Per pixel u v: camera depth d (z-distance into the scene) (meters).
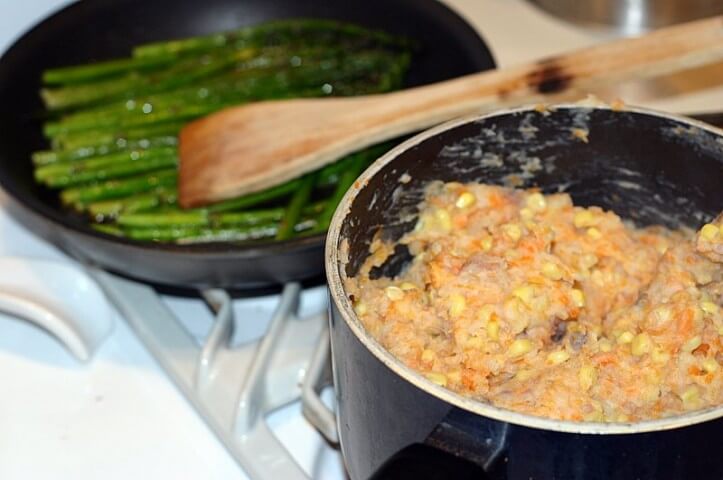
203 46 0.76
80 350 0.56
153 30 0.76
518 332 0.43
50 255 0.62
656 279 0.46
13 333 0.58
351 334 0.38
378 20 0.74
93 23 0.74
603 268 0.47
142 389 0.55
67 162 0.69
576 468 0.36
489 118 0.46
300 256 0.53
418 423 0.37
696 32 0.52
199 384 0.53
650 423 0.35
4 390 0.55
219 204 0.64
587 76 0.53
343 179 0.64
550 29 0.76
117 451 0.52
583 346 0.44
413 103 0.56
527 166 0.49
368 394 0.39
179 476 0.51
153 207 0.67
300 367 0.54
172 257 0.53
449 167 0.48
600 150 0.48
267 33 0.76
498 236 0.46
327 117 0.59
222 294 0.56
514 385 0.42
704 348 0.42
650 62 0.52
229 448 0.51
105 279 0.58
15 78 0.70
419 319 0.44
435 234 0.48
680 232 0.49
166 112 0.71
